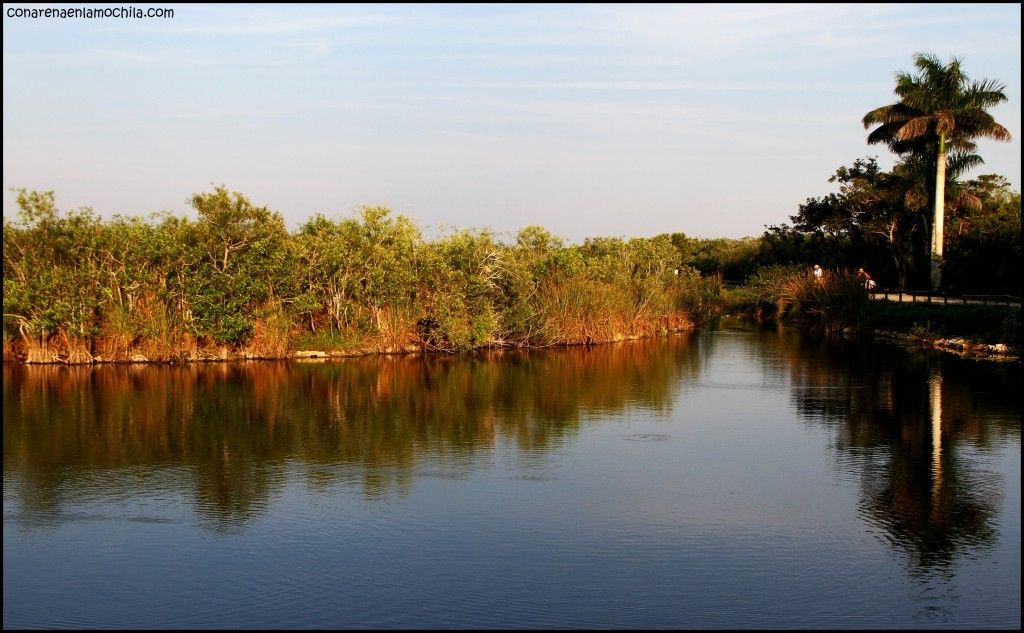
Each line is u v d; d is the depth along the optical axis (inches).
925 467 711.7
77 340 1255.5
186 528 555.5
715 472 696.4
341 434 818.8
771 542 538.3
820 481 670.5
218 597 456.8
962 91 2103.8
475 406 966.4
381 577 482.0
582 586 471.5
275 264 1330.0
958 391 1075.9
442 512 588.4
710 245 3663.9
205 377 1154.0
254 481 657.6
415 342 1461.6
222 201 1306.6
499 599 455.5
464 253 1476.4
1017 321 1476.4
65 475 671.8
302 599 454.6
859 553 520.7
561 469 698.8
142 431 823.1
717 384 1139.9
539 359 1396.4
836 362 1370.6
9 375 1151.6
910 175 2348.7
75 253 1245.7
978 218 2242.9
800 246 2815.0
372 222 1456.7
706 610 444.8
